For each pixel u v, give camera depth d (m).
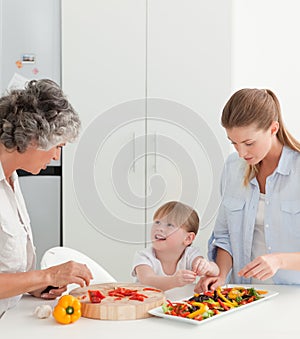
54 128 1.61
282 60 3.34
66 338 1.47
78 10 3.21
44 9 3.22
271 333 1.50
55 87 1.67
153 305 1.65
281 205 1.99
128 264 3.21
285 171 1.98
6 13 3.22
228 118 1.87
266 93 1.93
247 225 2.06
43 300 1.83
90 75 3.22
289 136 1.99
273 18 3.33
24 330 1.53
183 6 3.15
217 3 3.12
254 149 1.88
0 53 3.23
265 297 1.80
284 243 2.00
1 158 1.70
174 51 3.17
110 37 3.20
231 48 3.13
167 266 2.18
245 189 2.07
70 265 1.65
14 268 1.75
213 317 1.60
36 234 3.28
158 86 3.18
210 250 2.18
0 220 1.69
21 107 1.62
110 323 1.58
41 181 3.26
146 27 3.18
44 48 3.23
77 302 1.59
